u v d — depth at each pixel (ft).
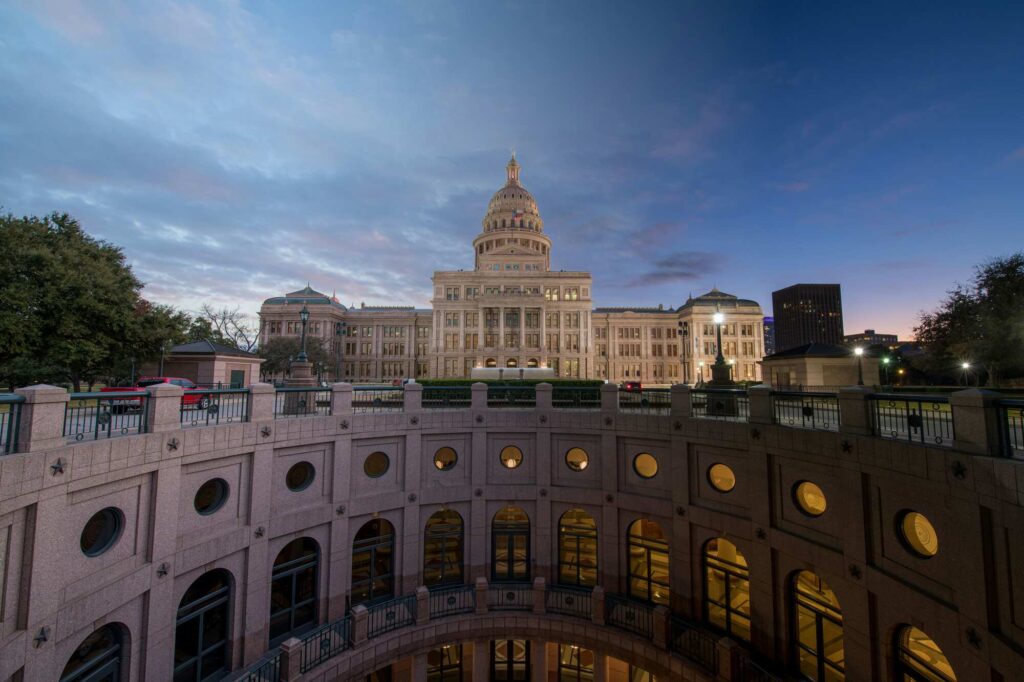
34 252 82.64
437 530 59.47
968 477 25.35
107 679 33.04
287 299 313.94
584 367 288.71
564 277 302.04
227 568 42.93
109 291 90.27
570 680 57.93
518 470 61.11
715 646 42.96
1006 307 90.27
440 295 300.20
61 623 28.02
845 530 35.19
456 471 60.39
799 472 40.45
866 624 33.14
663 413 56.95
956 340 99.91
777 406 45.24
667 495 53.57
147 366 108.78
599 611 51.06
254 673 42.34
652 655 46.60
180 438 38.06
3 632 24.77
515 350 283.38
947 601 26.89
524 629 52.34
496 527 60.90
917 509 29.25
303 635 48.67
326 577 51.29
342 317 320.70
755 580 44.19
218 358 102.89
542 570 59.26
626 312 335.47
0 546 24.82
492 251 313.73
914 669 30.30
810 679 39.37
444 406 64.54
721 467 49.49
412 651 49.62
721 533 47.65
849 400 35.63
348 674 45.24
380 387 57.06
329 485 52.42
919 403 29.78
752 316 319.88
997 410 24.81
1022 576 22.27
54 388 28.48
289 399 52.49
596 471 58.95
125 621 33.76
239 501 44.29
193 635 40.57
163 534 36.42
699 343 315.37
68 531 28.89
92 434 34.63
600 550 57.72
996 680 23.44
